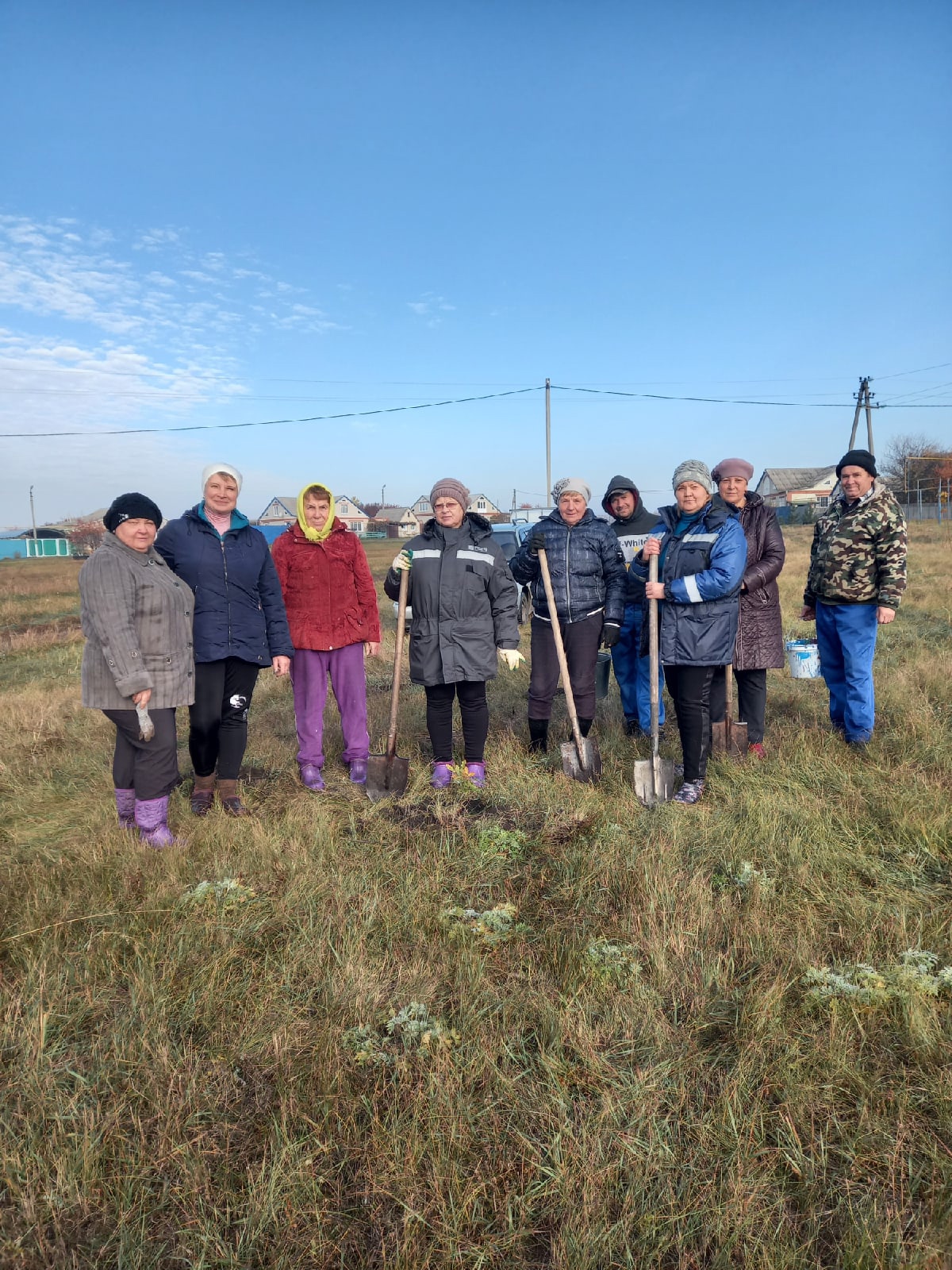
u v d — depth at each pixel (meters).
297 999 2.36
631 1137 1.82
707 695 3.95
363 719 4.58
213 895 2.90
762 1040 2.11
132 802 3.61
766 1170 1.76
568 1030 2.17
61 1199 1.67
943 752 4.18
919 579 13.96
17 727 5.71
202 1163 1.76
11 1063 2.06
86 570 3.23
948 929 2.60
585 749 4.29
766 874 3.09
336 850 3.40
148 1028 2.18
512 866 3.28
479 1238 1.62
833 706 4.82
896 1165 1.74
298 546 4.27
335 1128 1.89
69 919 2.75
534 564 4.61
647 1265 1.55
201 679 3.78
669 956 2.53
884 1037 2.14
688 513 4.04
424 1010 2.26
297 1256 1.59
